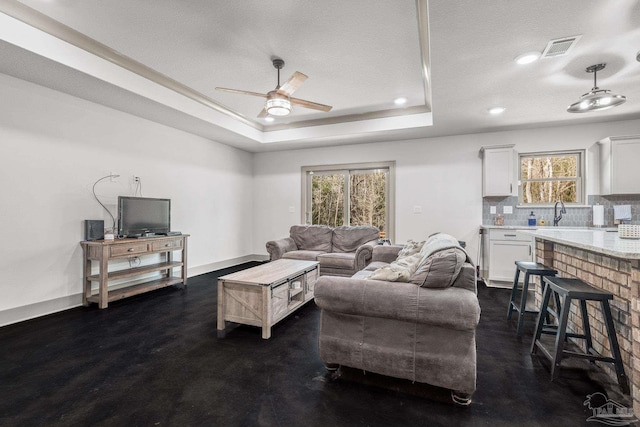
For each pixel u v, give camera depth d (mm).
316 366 2195
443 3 1870
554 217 4551
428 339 1823
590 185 4406
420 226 5316
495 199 4883
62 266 3377
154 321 3064
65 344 2529
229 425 1589
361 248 4207
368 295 1897
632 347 1702
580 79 2936
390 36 2678
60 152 3367
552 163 4656
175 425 1587
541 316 2338
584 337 2207
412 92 3979
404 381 1999
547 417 1650
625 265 1916
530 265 2816
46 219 3250
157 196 4492
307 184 6262
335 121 5121
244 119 5184
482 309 3428
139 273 3775
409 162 5402
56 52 2684
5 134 2951
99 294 3408
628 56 2500
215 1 2246
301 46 2855
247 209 6488
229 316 2832
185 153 4977
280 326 2967
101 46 2914
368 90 3906
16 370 2117
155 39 2773
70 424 1590
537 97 3395
